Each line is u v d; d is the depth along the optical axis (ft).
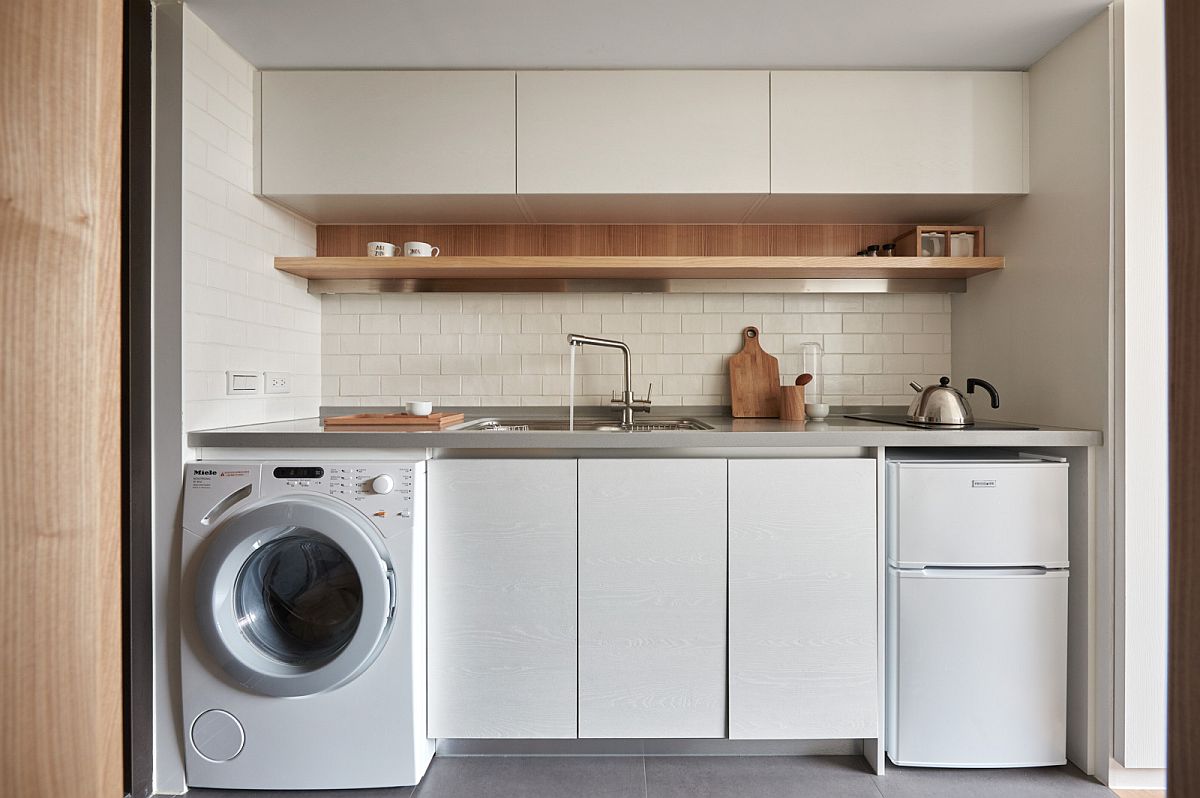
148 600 6.33
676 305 9.30
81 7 1.07
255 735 6.24
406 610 6.21
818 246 9.21
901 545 6.50
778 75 7.60
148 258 6.30
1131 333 6.27
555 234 9.19
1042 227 7.35
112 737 1.13
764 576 6.50
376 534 6.23
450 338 9.29
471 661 6.50
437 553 6.50
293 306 8.54
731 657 6.49
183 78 6.31
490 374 9.30
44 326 1.03
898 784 6.38
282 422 8.14
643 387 9.29
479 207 8.23
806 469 6.50
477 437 6.45
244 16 6.53
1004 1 6.32
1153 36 6.29
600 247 9.20
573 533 6.49
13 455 1.01
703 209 8.36
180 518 6.38
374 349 9.30
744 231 9.22
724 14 6.55
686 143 7.58
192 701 6.27
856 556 6.52
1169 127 0.90
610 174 7.58
